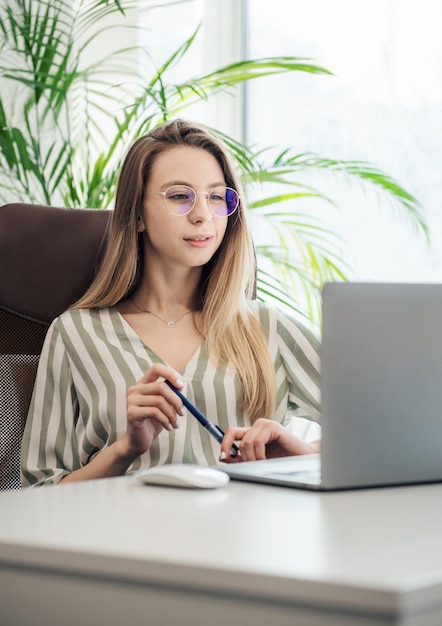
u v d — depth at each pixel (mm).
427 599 604
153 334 1754
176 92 2748
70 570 723
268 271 2945
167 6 3070
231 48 3057
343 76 2824
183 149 1765
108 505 921
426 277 2658
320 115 2877
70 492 1006
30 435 1708
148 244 1788
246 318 1776
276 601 633
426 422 1063
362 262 2781
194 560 675
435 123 2635
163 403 1319
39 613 740
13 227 1814
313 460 1253
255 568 647
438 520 848
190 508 906
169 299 1785
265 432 1356
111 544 733
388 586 597
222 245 1795
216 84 2730
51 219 1840
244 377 1712
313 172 2875
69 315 1771
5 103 2688
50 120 2760
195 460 1643
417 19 2660
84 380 1715
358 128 2793
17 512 881
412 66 2676
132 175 1772
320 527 810
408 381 1044
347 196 2807
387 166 2730
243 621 646
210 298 1766
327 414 1000
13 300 1796
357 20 2789
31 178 2762
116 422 1657
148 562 686
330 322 996
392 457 1044
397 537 766
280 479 1052
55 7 2645
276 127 2980
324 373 996
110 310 1785
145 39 3053
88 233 1843
